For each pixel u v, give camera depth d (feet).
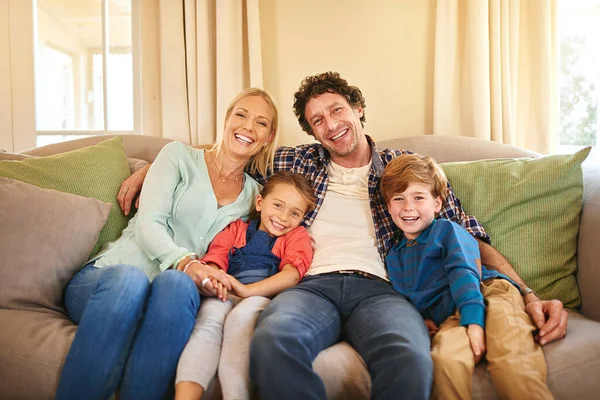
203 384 3.44
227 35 6.82
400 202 4.75
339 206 5.29
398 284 4.63
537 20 6.68
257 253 4.88
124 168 5.59
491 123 6.81
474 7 6.58
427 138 6.32
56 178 5.07
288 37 7.33
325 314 4.12
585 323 4.12
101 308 3.55
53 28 7.43
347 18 7.27
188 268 4.26
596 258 4.62
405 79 7.27
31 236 4.32
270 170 5.68
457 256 4.28
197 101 7.03
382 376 3.37
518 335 3.66
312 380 3.28
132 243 4.76
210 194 5.08
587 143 7.53
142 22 7.08
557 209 4.98
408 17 7.20
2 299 4.08
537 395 3.33
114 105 7.50
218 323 3.91
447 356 3.56
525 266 4.89
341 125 5.20
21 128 7.43
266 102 5.33
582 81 7.51
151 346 3.53
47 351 3.61
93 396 3.34
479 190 5.29
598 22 7.39
